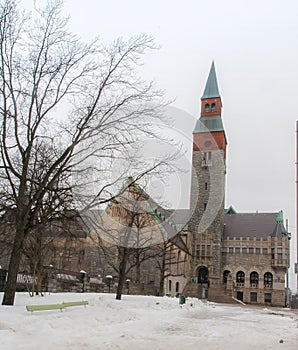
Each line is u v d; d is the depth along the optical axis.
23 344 9.01
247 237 76.06
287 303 71.50
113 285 37.00
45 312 13.52
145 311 18.73
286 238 73.50
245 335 13.59
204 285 66.25
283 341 12.35
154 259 49.06
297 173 30.31
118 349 9.33
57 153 20.78
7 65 15.38
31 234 20.25
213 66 79.62
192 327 15.25
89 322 13.12
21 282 26.23
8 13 15.30
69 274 31.33
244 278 74.06
